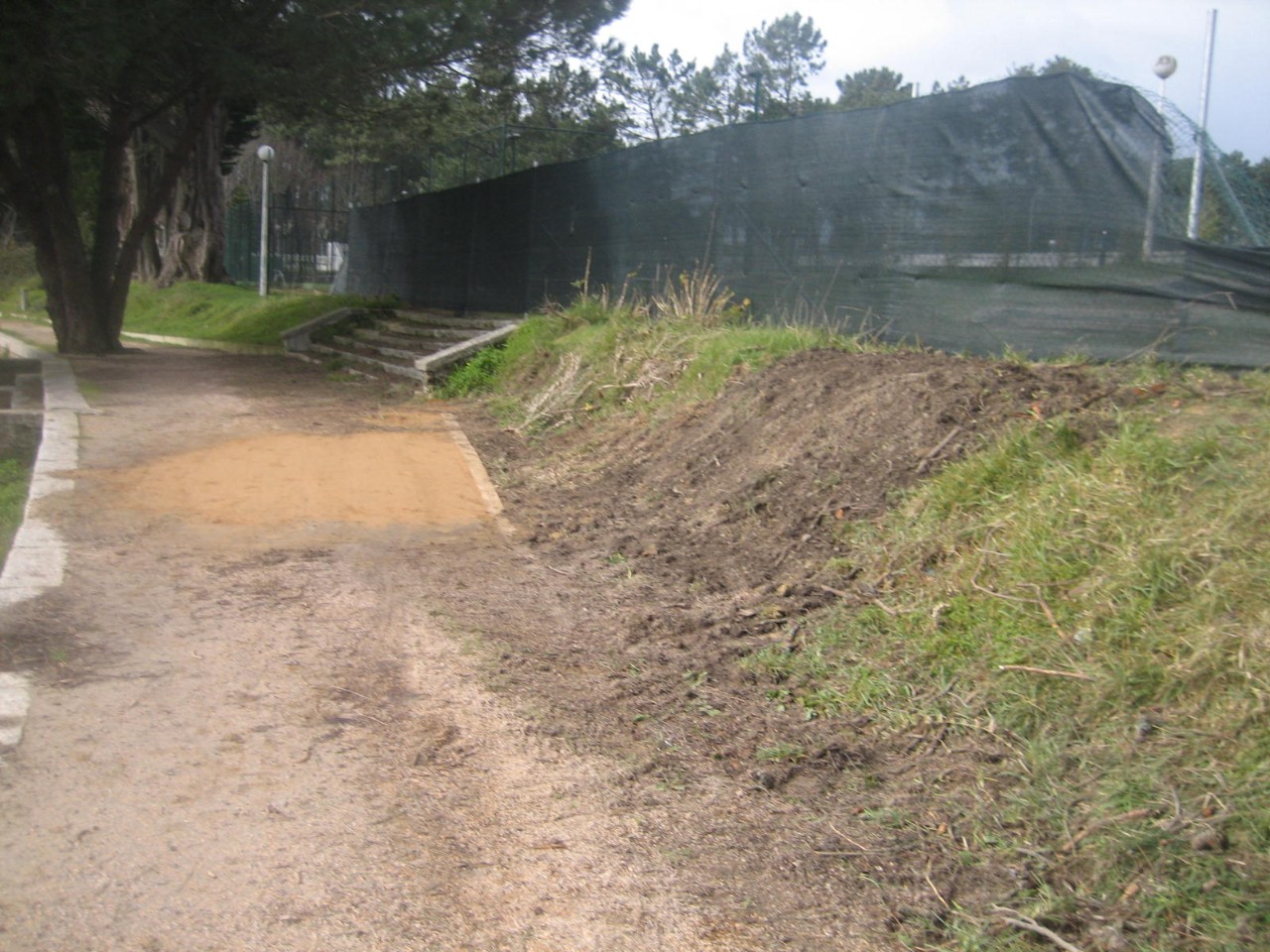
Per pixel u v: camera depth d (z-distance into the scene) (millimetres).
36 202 16734
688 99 31547
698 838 3855
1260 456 4777
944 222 8367
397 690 5090
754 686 4945
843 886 3557
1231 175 7332
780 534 6289
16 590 6168
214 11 14109
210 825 3908
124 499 8164
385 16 14195
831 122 9352
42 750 4398
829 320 9422
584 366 11125
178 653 5453
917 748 4266
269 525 7703
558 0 16406
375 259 21344
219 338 20531
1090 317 7344
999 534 5148
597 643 5598
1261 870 3158
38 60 12500
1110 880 3332
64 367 14938
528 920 3418
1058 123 7520
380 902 3490
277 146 44750
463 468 9453
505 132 18844
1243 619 3910
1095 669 4098
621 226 12523
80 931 3287
